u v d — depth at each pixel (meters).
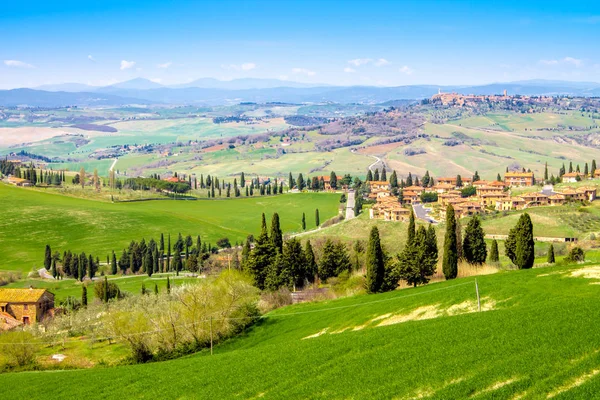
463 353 50.97
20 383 73.00
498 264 122.69
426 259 103.44
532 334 51.66
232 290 95.06
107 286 151.75
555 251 151.12
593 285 66.12
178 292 109.69
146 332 89.06
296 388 52.12
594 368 42.53
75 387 68.38
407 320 71.56
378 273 103.81
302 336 80.88
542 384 41.53
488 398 41.50
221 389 57.41
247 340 90.25
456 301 72.25
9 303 137.75
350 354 58.47
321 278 136.50
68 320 112.62
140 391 62.66
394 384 47.94
